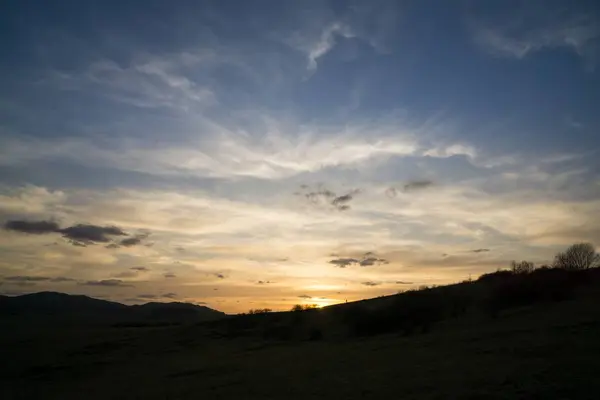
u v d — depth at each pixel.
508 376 23.95
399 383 25.83
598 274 63.09
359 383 27.22
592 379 21.72
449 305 60.22
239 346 60.41
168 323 98.44
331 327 65.75
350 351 42.66
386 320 59.25
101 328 94.69
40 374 53.09
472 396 21.56
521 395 20.75
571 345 29.75
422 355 34.47
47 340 73.44
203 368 42.56
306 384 28.95
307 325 68.69
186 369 43.47
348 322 65.12
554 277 59.06
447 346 37.00
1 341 74.25
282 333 65.88
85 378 47.94
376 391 24.77
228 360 47.16
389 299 74.81
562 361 25.81
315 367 35.28
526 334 36.28
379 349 41.69
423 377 26.56
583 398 19.55
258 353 51.09
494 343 34.69
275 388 28.92
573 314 42.44
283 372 34.78
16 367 56.84
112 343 68.50
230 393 29.05
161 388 34.53
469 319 52.59
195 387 32.88
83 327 99.56
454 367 28.19
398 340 46.75
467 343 36.75
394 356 35.91
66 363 57.22
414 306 60.59
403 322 58.00
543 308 50.16
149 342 68.50
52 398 37.09
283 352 49.16
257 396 27.09
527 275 61.38
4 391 44.88
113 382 41.84
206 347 61.78
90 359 58.97
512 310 52.81
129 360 56.53
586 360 25.34
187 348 62.47
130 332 79.38
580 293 54.81
